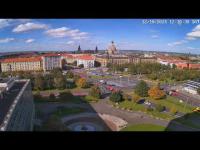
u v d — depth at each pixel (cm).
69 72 17200
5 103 5622
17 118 5050
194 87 13675
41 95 11962
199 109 10138
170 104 11012
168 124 8050
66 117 8438
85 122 7800
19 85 7981
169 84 15688
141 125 7794
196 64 19300
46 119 7956
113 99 11162
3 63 19038
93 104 10775
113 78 18275
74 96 12138
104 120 8244
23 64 19762
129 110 9956
